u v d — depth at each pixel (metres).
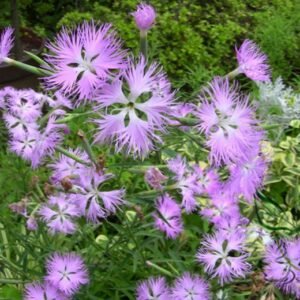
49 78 0.24
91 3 0.98
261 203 0.44
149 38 0.80
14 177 0.47
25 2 0.94
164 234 0.36
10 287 0.43
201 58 0.84
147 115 0.25
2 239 0.45
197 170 0.35
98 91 0.24
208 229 0.43
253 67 0.29
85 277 0.36
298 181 0.60
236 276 0.36
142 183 0.41
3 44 0.28
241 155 0.26
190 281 0.34
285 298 0.37
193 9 0.92
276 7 1.00
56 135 0.33
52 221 0.35
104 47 0.24
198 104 0.27
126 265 0.39
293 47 0.89
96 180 0.33
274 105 0.71
